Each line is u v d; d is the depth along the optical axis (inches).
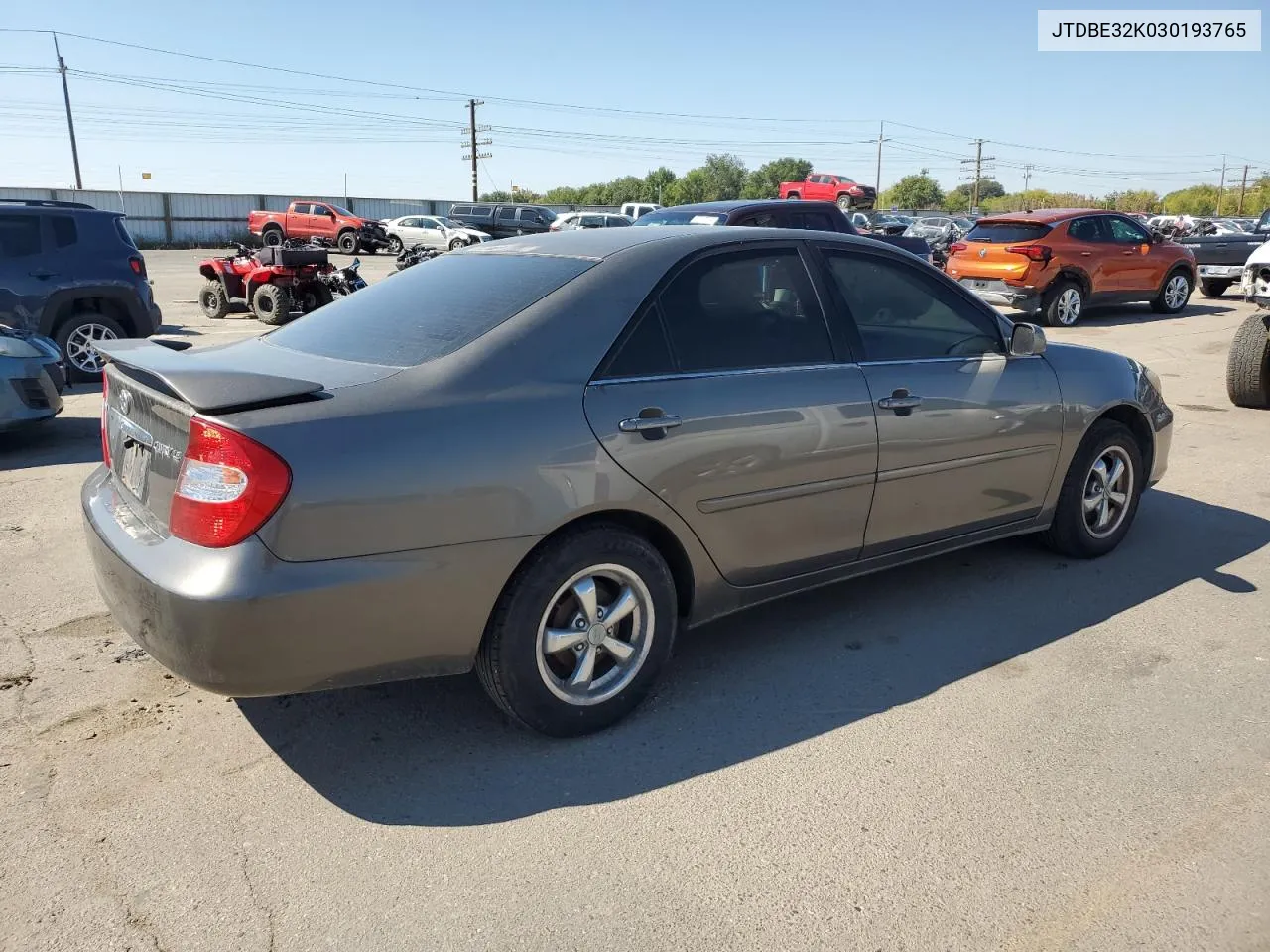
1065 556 191.5
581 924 93.4
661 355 128.0
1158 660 148.9
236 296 647.1
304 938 91.1
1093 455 182.4
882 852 104.1
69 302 389.7
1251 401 342.6
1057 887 98.7
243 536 100.6
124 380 121.3
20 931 91.3
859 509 147.3
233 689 103.9
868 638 156.5
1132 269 611.8
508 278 133.3
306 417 104.5
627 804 112.5
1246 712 133.6
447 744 125.0
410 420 108.5
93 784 114.7
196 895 96.6
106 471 134.9
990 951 90.2
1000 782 116.7
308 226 1585.9
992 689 139.8
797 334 142.5
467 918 94.0
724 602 138.1
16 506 223.8
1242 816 110.4
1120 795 114.3
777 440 134.4
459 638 113.4
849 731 128.4
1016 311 584.7
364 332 131.0
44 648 150.2
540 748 124.1
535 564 116.7
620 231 148.2
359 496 104.0
